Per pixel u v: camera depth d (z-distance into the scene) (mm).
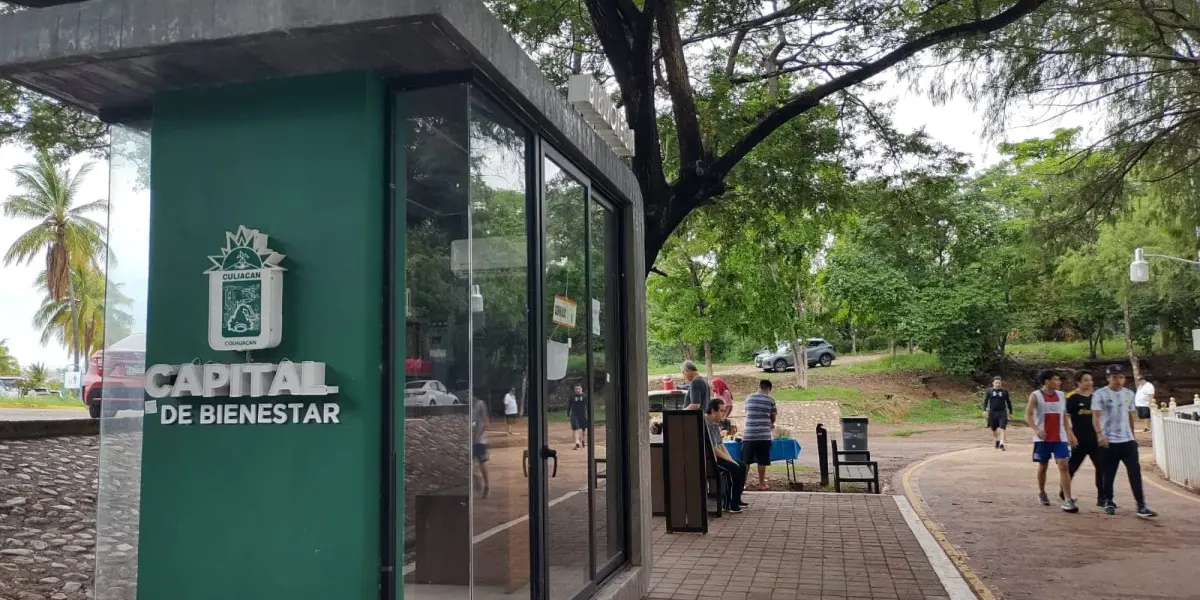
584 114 5594
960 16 10406
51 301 42344
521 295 4543
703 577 7004
